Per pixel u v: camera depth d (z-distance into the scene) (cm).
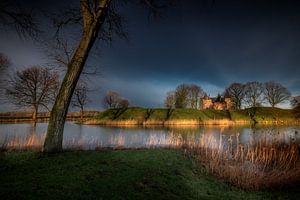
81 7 1078
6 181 654
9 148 1338
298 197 844
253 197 823
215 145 1692
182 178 905
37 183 655
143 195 682
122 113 6419
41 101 3662
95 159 931
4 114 6475
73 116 8094
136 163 970
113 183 719
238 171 1038
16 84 3722
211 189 857
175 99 9256
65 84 1019
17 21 1146
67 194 605
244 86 9512
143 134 3228
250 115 7100
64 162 856
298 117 4128
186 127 4625
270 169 1228
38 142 1586
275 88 8969
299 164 1232
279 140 1838
